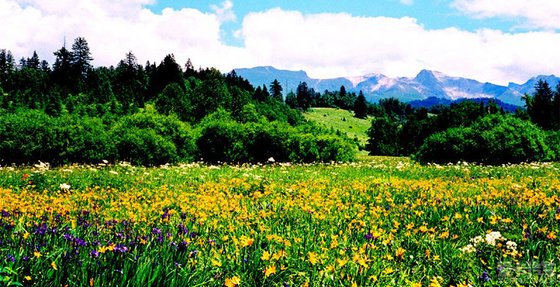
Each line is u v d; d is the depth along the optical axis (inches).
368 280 166.7
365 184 486.9
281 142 1090.7
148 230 210.7
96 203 336.8
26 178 474.3
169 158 986.7
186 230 207.8
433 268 195.2
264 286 163.0
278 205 321.4
